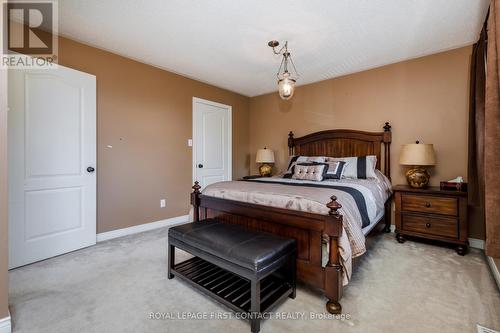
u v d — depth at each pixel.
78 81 2.60
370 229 2.26
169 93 3.60
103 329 1.40
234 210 2.12
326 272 1.55
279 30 2.45
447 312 1.54
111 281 1.94
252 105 5.03
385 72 3.35
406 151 2.82
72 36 2.58
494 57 1.38
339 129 3.73
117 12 2.17
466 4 2.03
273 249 1.50
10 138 2.12
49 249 2.38
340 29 2.42
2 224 1.35
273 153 4.45
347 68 3.46
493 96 1.37
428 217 2.65
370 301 1.66
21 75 2.20
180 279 1.97
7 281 1.37
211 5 2.07
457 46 2.80
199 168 4.06
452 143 2.88
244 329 1.40
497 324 1.43
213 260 1.62
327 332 1.37
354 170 3.10
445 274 2.05
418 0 1.98
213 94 4.29
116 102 3.00
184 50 2.92
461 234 2.47
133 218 3.19
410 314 1.52
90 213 2.71
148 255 2.45
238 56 3.07
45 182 2.35
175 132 3.69
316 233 1.63
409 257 2.41
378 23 2.32
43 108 2.33
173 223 3.66
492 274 2.04
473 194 2.35
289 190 2.05
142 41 2.70
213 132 4.31
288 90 2.62
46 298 1.70
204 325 1.44
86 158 2.67
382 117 3.38
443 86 2.93
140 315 1.52
